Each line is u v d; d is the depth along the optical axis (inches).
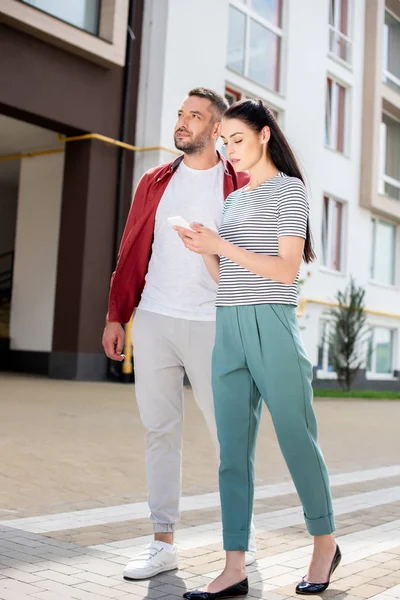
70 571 100.0
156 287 110.8
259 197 96.2
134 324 111.3
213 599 89.4
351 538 125.5
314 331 619.2
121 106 484.7
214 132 111.7
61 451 205.6
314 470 94.0
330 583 98.3
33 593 89.5
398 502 161.2
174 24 492.1
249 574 102.0
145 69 494.3
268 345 92.3
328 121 659.4
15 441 215.6
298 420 92.7
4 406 296.7
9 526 125.3
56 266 518.0
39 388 388.2
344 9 677.3
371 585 97.7
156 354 108.5
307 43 611.8
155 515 105.0
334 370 609.9
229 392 95.9
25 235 552.7
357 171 676.1
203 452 224.5
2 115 474.0
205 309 108.7
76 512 139.0
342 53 668.7
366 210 689.0
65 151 480.1
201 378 108.5
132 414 298.7
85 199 467.8
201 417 311.7
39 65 429.1
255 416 97.3
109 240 482.0
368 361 705.6
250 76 561.3
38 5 419.8
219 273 100.8
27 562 103.3
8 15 397.7
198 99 110.7
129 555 109.0
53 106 439.2
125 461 197.9
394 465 227.0
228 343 95.6
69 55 446.0
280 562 108.3
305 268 609.0
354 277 671.8
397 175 754.8
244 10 552.4
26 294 545.0
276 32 585.3
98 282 476.1
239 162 98.0
